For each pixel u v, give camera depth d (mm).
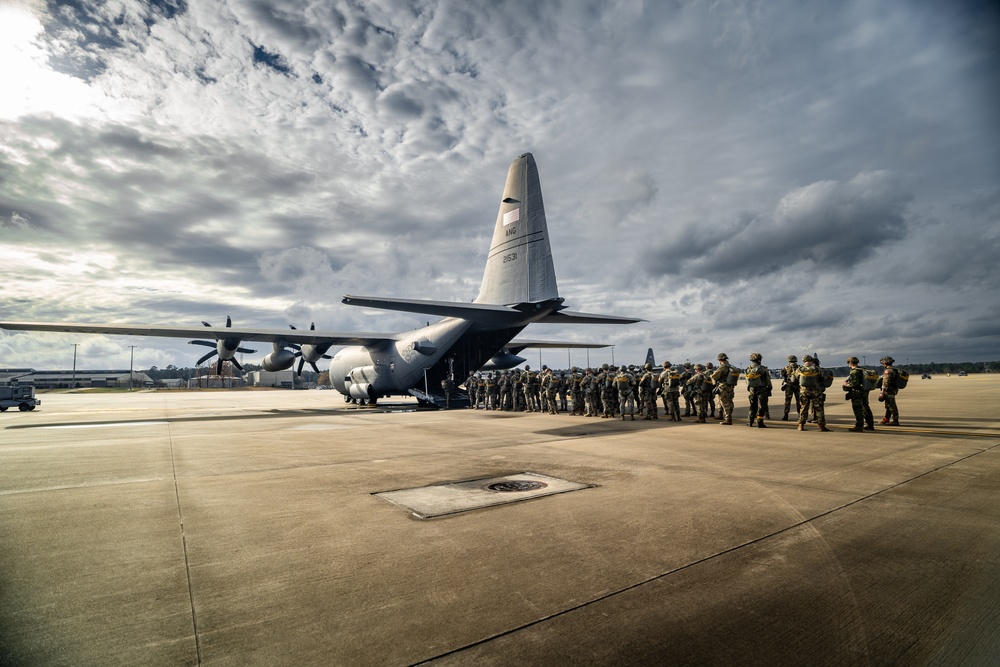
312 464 8469
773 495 5988
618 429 13078
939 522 4902
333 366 28750
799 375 12352
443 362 23297
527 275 16766
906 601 3299
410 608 3271
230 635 2965
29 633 3002
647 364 16031
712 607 3236
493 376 22094
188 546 4488
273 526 5035
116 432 14078
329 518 5289
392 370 22875
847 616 3107
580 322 19484
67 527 5062
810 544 4340
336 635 2945
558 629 2984
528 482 6887
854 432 11750
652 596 3398
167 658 2732
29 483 7098
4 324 16453
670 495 6035
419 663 2648
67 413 23297
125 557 4238
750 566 3881
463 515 5328
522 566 3936
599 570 3838
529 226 16781
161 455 9617
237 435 13000
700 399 14500
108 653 2783
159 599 3451
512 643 2836
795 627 2977
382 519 5223
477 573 3812
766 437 11133
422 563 4023
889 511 5277
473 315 15633
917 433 11398
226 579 3770
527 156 17031
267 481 7133
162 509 5707
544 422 15359
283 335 20594
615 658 2672
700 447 9781
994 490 6152
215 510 5645
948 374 112062
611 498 5934
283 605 3340
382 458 9016
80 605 3369
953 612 3148
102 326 17641
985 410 16562
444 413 19734
